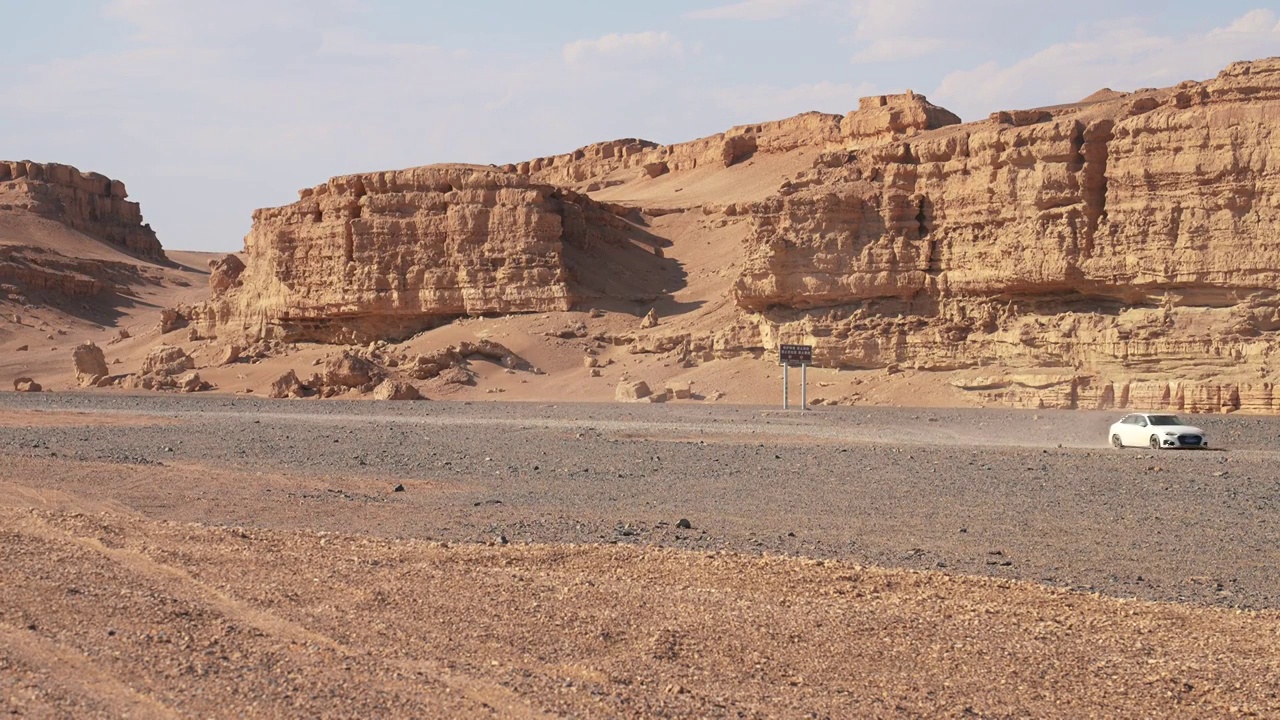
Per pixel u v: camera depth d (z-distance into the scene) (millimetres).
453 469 29406
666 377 70188
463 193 85938
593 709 9602
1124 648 11672
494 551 15773
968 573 15570
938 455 32500
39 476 24781
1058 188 58312
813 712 9766
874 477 27422
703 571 14664
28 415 53000
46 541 15406
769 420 49062
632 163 155500
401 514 20469
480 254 84938
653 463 30828
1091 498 23547
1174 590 14703
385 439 39000
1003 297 60531
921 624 12273
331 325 89125
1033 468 28906
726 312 77188
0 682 9750
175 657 10523
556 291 83000
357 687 9898
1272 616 13008
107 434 40781
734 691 10227
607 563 15109
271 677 10078
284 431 43031
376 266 86188
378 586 13406
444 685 10039
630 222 107250
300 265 90375
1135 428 35781
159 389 84312
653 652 11172
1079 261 57281
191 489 23453
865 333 63688
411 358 78750
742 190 118062
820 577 14391
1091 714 9977
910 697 10227
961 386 58281
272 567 14281
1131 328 54281
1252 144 52969
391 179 88500
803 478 27297
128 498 21750
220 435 40781
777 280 67188
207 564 14320
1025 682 10656
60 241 176500
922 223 64250
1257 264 52219
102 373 92625
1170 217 54656
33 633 11133
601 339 79500
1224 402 50031
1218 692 10477
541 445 36531
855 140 112938
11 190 185625
